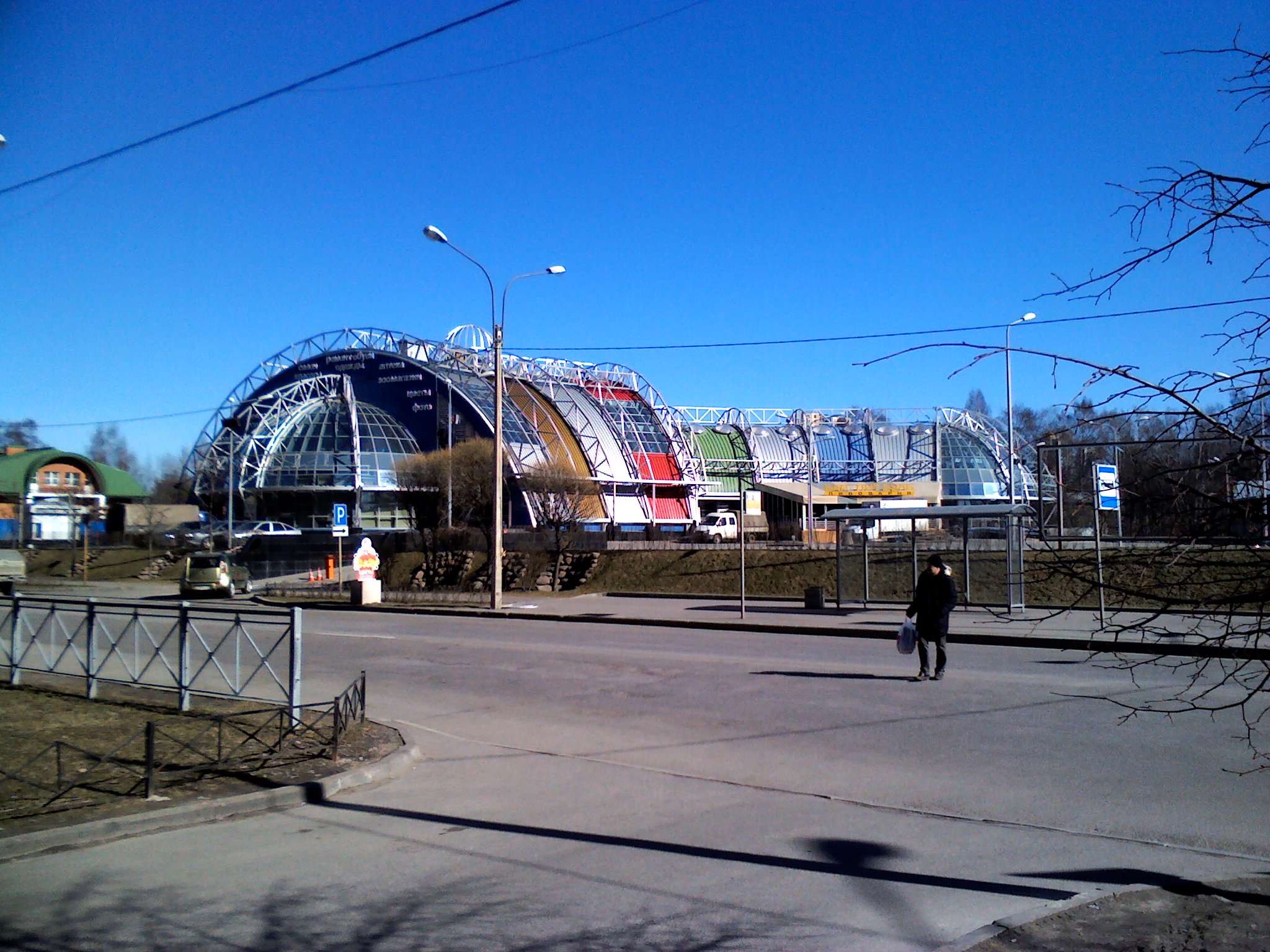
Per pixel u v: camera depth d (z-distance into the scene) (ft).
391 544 158.92
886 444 264.11
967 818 26.30
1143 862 22.36
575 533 145.07
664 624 84.94
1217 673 50.39
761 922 18.85
